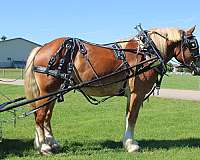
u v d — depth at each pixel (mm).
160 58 8891
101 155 8406
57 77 8453
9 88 31391
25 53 112062
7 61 109938
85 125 13102
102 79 8422
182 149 9141
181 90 29969
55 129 12266
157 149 9141
